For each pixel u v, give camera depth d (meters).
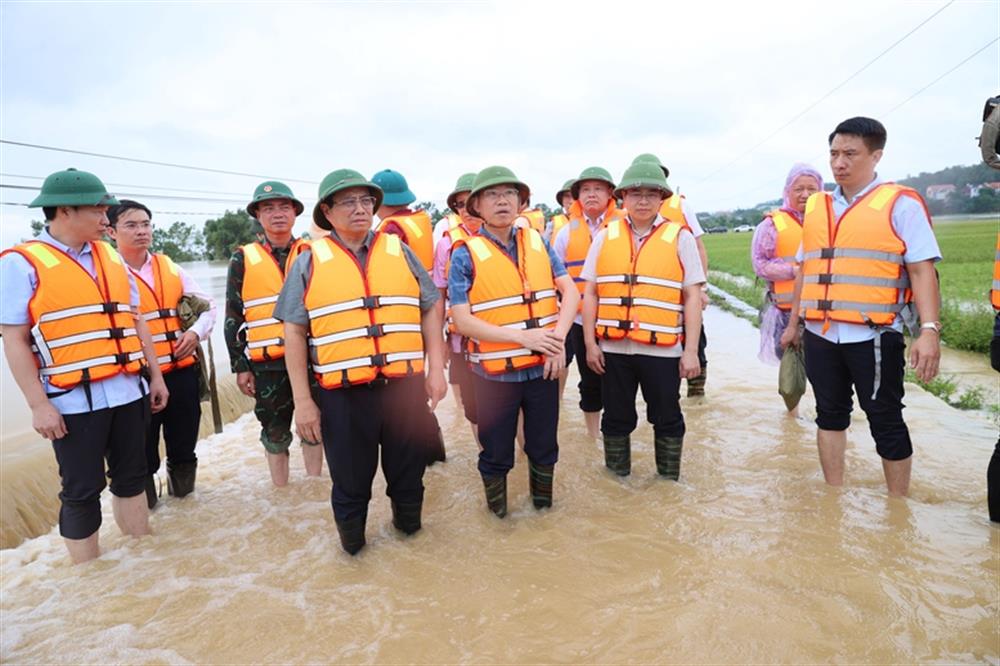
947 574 3.00
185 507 4.57
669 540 3.52
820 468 4.50
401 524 3.76
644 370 4.23
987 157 3.37
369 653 2.69
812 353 4.03
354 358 3.28
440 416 6.68
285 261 4.71
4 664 2.72
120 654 2.76
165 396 4.21
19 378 3.34
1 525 5.04
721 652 2.55
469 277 3.75
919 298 3.54
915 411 5.88
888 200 3.62
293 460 5.65
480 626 2.83
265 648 2.77
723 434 5.42
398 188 4.92
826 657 2.50
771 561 3.19
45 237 3.57
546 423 3.88
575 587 3.10
